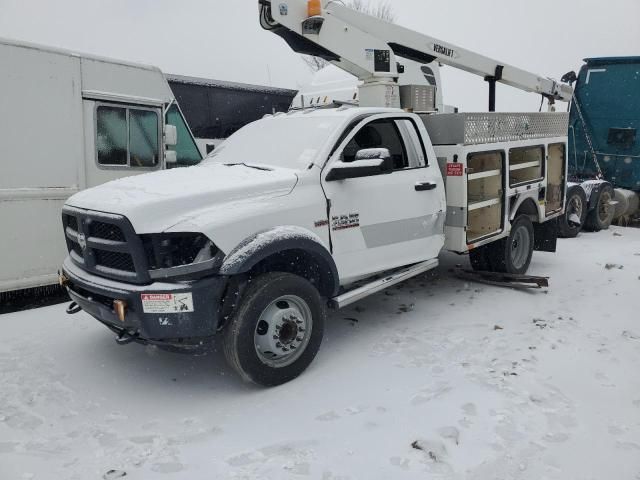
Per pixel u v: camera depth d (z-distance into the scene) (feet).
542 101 32.91
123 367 15.21
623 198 39.19
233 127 41.22
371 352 15.80
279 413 12.48
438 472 10.16
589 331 17.08
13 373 14.80
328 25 20.88
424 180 18.37
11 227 20.26
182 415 12.56
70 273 14.28
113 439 11.59
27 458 10.89
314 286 15.37
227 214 13.02
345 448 11.00
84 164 22.44
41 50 20.85
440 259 27.55
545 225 26.20
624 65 39.17
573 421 11.82
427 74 36.42
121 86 23.72
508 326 17.66
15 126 20.22
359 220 16.10
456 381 13.75
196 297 12.35
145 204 12.57
